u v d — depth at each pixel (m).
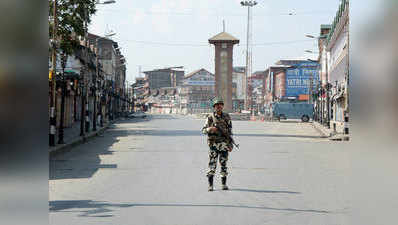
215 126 9.19
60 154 18.08
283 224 6.16
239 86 165.88
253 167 13.61
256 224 6.16
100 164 14.50
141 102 170.50
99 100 42.47
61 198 8.37
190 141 25.50
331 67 57.06
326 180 10.84
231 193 8.89
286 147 21.94
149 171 12.61
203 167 13.53
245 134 33.50
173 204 7.70
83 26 24.47
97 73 42.69
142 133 34.25
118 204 7.73
